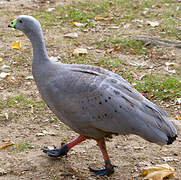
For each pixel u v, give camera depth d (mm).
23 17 6203
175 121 7824
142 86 9109
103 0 15352
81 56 10695
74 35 11992
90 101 5730
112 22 13406
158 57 10852
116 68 10078
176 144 7105
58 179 6059
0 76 9414
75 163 6492
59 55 10711
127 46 11453
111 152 6828
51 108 6121
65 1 15219
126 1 15312
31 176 6117
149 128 5691
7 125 7605
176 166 6430
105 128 5805
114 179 6086
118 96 5742
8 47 11141
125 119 5695
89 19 13562
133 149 6926
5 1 15125
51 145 6988
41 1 15180
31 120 7812
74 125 5977
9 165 6371
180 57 10852
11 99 8508
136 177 6117
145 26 13055
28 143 7016
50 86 5930
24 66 10141
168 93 8844
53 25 12891
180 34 12406
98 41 11703
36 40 6117
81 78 5832
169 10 14492
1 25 12703
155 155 6750
